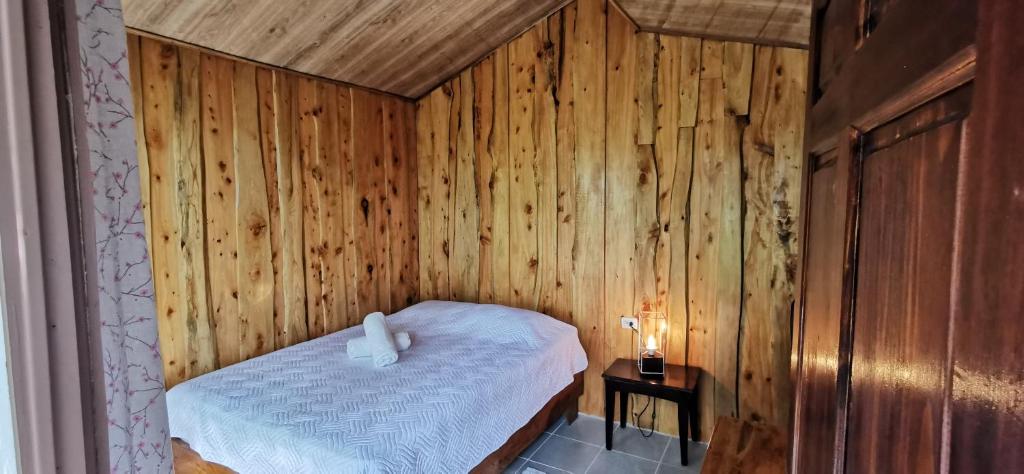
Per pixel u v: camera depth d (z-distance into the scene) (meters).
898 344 0.48
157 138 2.36
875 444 0.53
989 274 0.32
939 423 0.38
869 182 0.59
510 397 2.42
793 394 1.05
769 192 2.76
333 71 3.08
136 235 0.70
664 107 2.98
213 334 2.62
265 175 2.85
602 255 3.23
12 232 0.51
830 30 0.86
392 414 1.94
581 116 3.22
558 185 3.34
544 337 2.93
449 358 2.62
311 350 2.73
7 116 0.51
